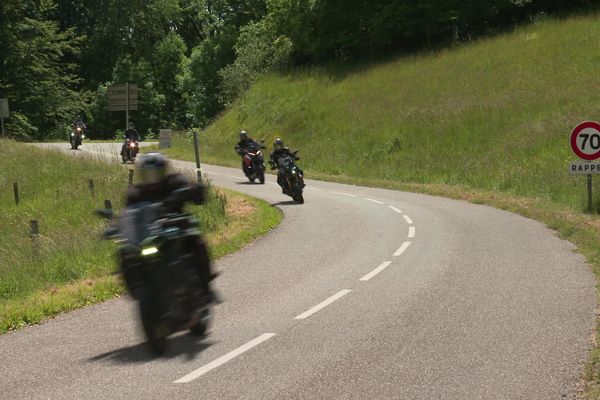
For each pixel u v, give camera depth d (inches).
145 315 305.1
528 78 1494.8
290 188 956.0
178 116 3558.1
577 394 244.5
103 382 277.7
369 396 249.3
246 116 2048.5
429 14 2034.9
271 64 2442.2
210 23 3811.5
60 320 398.9
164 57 3572.8
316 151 1633.9
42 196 1029.8
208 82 3208.7
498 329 330.0
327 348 311.0
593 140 731.4
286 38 2363.4
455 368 276.5
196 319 319.0
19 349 338.0
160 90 3565.5
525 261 501.4
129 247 306.0
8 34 2738.7
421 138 1435.8
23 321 398.9
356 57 2194.9
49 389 272.8
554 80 1434.5
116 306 427.8
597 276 439.5
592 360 272.8
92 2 3489.2
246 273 505.4
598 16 1748.3
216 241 643.5
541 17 1887.3
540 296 393.1
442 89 1626.5
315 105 1863.9
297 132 1787.6
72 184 1065.5
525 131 1248.2
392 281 452.1
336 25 2215.8
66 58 3489.2
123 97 1467.8
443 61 1811.0
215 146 2000.5
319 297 416.2
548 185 978.7
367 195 1055.6
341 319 362.0
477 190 1053.2
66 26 3501.5
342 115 1738.4
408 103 1626.5
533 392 247.9
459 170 1226.0
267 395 254.1
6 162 1266.0
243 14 3425.2
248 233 688.4
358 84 1882.4
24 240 684.1
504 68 1605.6
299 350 309.6
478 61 1710.1
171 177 329.7
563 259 504.4
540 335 317.4
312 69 2162.9
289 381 268.7
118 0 3444.9
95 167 1220.5
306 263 533.3
